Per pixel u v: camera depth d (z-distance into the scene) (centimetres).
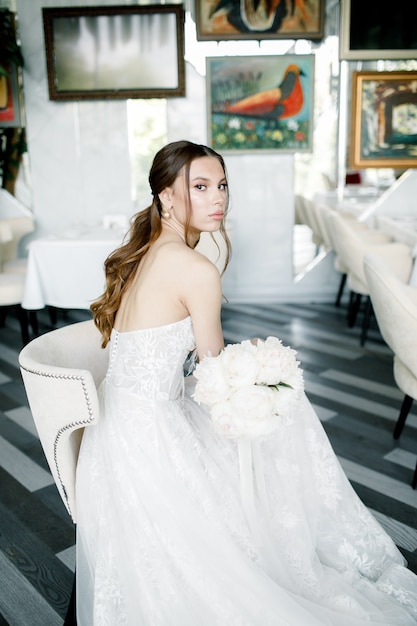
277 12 528
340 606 155
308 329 486
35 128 568
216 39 534
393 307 221
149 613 140
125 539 146
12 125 569
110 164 570
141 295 154
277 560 152
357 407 328
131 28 536
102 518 149
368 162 557
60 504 239
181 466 148
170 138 561
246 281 582
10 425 314
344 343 446
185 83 546
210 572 141
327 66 542
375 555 179
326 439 175
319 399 339
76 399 137
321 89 545
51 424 144
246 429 135
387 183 561
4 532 221
